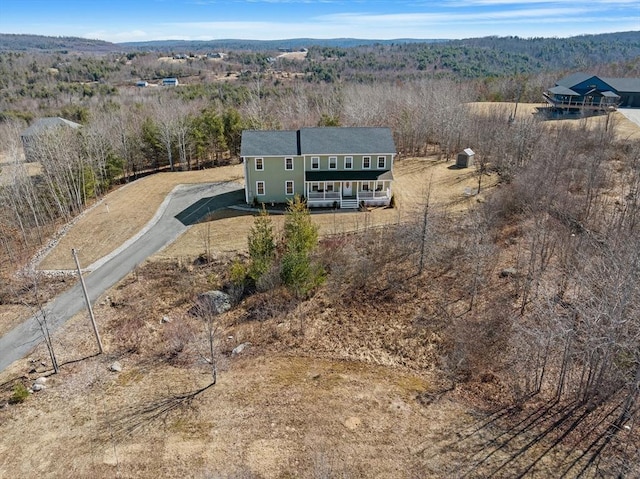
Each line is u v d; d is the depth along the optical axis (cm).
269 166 3984
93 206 4353
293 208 3017
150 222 3834
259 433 1828
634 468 1547
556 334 1862
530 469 1603
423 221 3059
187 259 3188
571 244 2706
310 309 2705
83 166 4553
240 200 4238
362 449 1731
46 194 4203
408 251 3152
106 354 2378
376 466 1653
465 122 5575
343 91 7762
